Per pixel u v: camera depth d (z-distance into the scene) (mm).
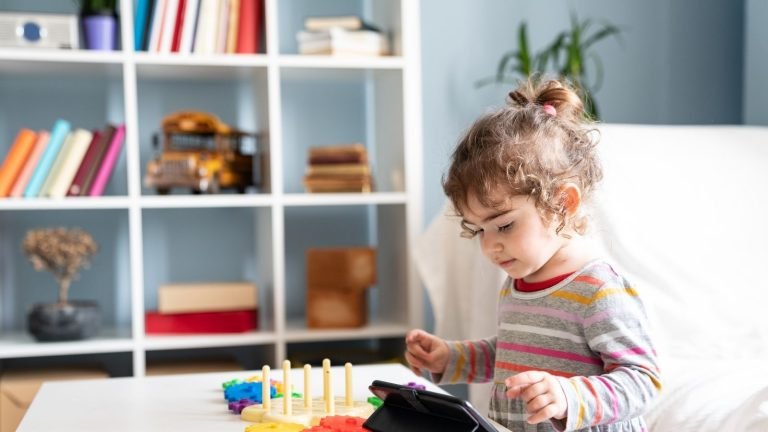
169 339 2084
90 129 2324
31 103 2289
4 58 1971
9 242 2297
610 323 1013
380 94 2387
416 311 2180
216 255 2426
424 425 834
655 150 1835
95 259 2348
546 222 1043
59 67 2104
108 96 2332
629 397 945
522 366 1088
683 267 1664
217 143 2199
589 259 1083
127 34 2031
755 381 1308
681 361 1458
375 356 2258
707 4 2652
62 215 2326
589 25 2590
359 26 2207
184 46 2100
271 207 2141
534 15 2557
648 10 2625
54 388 1160
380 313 2453
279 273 2121
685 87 2646
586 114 1279
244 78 2332
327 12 2469
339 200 2143
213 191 2172
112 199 2025
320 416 940
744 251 1707
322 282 2209
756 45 2488
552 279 1081
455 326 1990
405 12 2176
